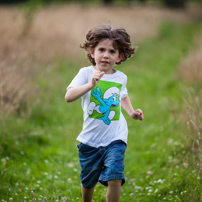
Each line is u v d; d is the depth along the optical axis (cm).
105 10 3294
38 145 848
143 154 805
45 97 1134
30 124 939
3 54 1182
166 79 1625
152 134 934
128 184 666
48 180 635
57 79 1331
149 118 1088
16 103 830
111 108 481
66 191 605
